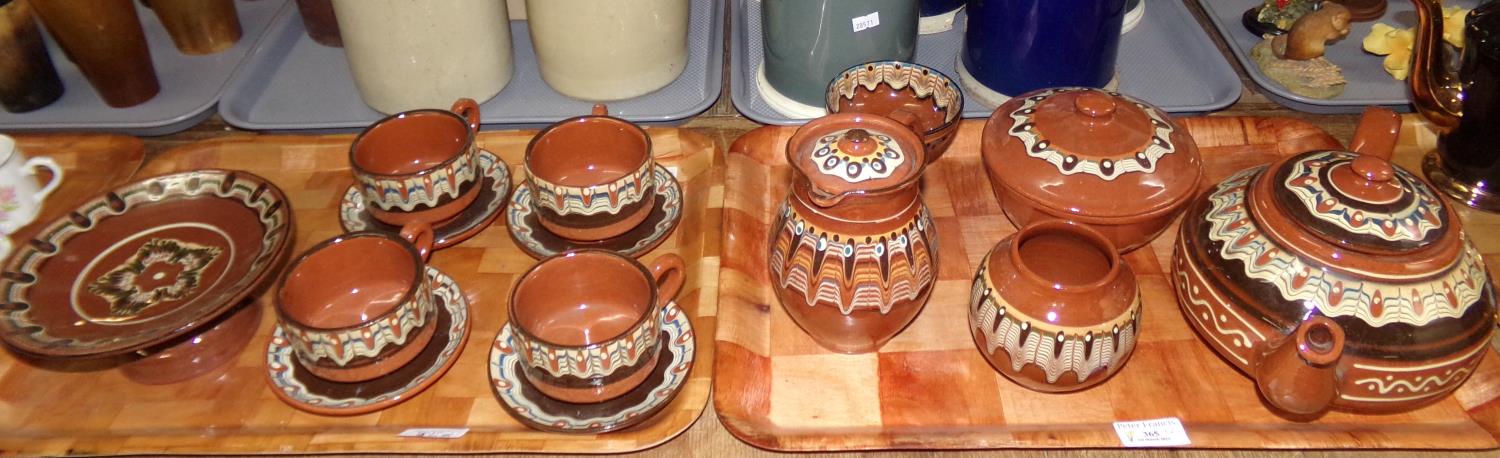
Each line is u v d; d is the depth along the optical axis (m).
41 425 0.66
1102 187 0.67
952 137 0.83
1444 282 0.58
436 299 0.71
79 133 0.92
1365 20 1.08
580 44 0.94
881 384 0.67
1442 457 0.63
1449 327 0.57
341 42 1.10
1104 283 0.58
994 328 0.61
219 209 0.77
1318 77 0.96
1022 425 0.64
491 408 0.66
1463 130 0.77
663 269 0.65
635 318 0.66
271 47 1.08
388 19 0.88
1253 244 0.61
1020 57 0.90
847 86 0.87
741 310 0.71
